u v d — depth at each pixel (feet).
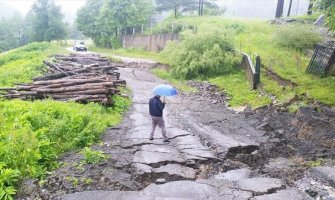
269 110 46.39
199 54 74.59
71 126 31.96
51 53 95.55
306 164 28.89
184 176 25.86
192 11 180.14
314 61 60.18
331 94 48.24
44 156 26.25
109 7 157.38
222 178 26.11
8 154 23.75
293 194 23.00
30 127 30.04
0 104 35.88
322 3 49.32
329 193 23.29
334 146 32.94
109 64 72.84
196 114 46.09
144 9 152.76
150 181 25.12
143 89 61.11
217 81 67.51
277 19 109.29
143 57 111.65
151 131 33.14
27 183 22.21
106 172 25.04
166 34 115.75
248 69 65.10
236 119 43.83
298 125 38.52
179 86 67.00
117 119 39.88
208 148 31.96
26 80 59.57
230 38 75.46
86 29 179.01
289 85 56.29
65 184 23.02
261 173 27.30
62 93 44.27
